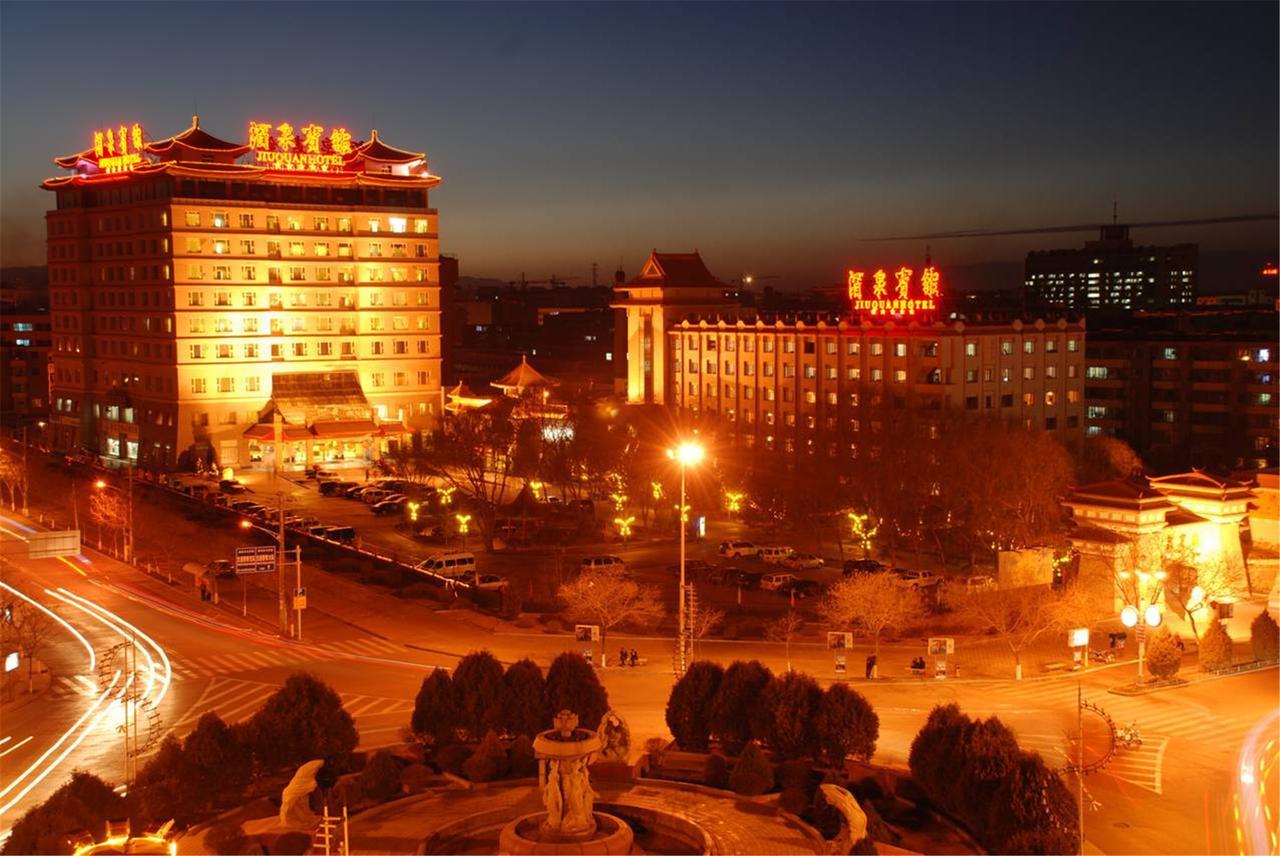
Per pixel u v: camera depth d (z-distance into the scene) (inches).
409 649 4099.4
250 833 2411.4
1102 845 2455.7
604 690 2945.4
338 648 4124.0
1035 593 4190.5
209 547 5841.5
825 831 2391.7
